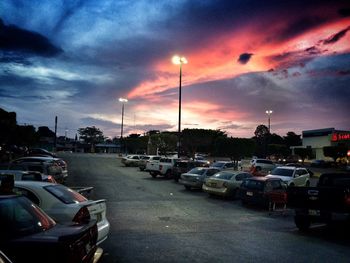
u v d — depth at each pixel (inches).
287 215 549.3
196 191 826.2
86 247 179.8
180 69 1289.4
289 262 287.7
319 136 2704.2
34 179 429.1
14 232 167.2
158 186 894.4
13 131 1520.7
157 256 294.2
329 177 488.4
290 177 878.4
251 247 335.0
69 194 286.7
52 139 4872.0
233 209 592.4
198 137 2464.3
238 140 1758.1
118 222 438.9
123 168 1572.3
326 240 376.2
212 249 322.7
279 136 4542.3
